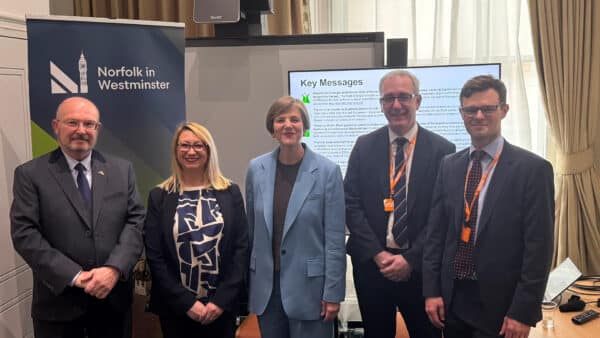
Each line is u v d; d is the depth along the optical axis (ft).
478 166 6.42
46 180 6.77
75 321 6.94
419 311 7.79
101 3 12.84
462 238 6.41
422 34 12.57
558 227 11.92
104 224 6.91
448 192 6.61
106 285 6.59
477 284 6.29
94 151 7.36
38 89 7.93
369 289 7.88
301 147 7.30
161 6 12.55
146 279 8.46
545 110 11.78
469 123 6.35
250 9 10.47
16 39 8.90
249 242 7.39
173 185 7.26
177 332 7.12
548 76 11.51
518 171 6.09
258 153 10.86
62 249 6.70
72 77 8.17
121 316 7.24
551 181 6.06
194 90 10.85
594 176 11.69
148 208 7.26
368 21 12.67
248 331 9.43
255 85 10.70
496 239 6.15
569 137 11.56
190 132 7.23
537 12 11.45
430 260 6.84
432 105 9.80
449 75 9.69
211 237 7.04
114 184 7.14
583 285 9.23
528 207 6.01
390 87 7.68
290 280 6.99
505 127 12.17
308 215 6.98
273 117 7.11
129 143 8.77
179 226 6.98
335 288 6.98
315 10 12.71
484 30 12.10
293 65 10.57
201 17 10.11
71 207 6.78
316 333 7.11
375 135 7.96
